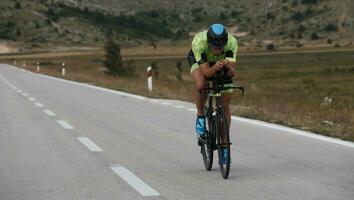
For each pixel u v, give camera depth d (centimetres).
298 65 15162
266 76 10688
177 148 1432
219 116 1062
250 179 1050
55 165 1230
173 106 2625
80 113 2359
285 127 1789
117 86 4234
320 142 1470
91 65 14588
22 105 2795
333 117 1969
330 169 1123
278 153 1322
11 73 7806
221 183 1023
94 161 1269
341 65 14138
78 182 1052
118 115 2258
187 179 1065
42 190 991
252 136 1603
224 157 1047
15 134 1752
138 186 1010
